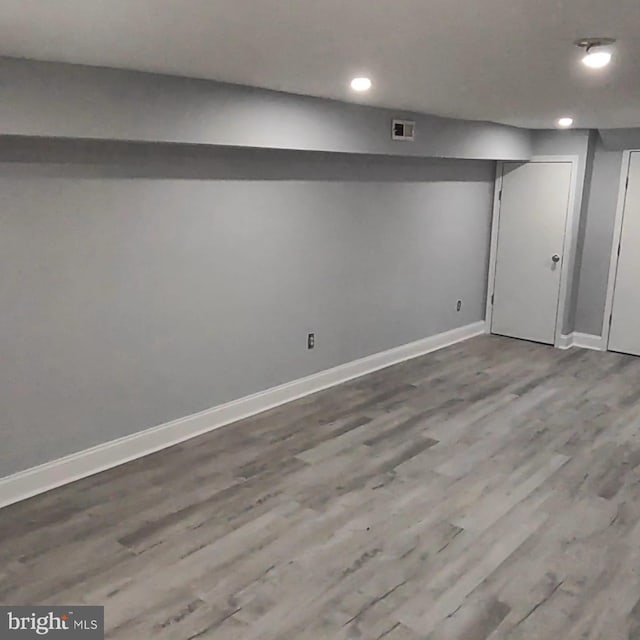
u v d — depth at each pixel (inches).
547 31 86.7
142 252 146.2
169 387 158.6
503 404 192.1
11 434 130.0
